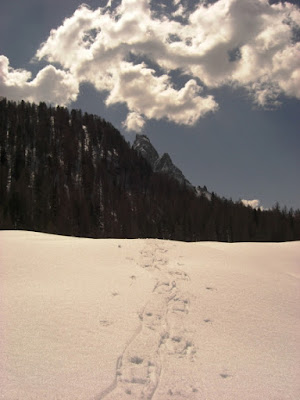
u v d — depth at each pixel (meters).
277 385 6.17
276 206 89.31
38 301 8.87
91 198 98.88
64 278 11.15
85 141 136.75
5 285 10.00
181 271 12.82
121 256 14.42
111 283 10.92
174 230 83.38
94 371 6.02
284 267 15.52
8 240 16.45
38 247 15.05
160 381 5.98
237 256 16.47
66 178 108.56
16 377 5.55
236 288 11.40
